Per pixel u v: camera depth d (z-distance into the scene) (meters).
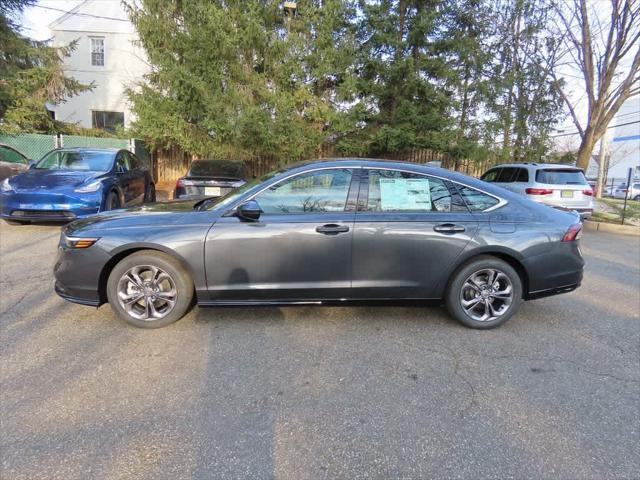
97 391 2.78
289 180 3.75
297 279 3.69
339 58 14.30
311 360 3.26
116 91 20.38
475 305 3.91
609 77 13.67
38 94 14.55
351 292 3.76
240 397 2.76
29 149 13.05
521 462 2.22
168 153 16.95
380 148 15.92
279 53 14.01
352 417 2.58
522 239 3.81
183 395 2.76
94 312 4.07
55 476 2.05
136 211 3.99
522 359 3.37
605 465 2.21
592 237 9.86
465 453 2.28
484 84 15.38
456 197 3.87
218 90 13.21
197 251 3.58
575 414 2.66
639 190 28.28
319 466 2.17
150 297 3.70
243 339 3.58
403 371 3.13
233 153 14.60
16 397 2.68
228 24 12.79
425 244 3.73
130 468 2.12
